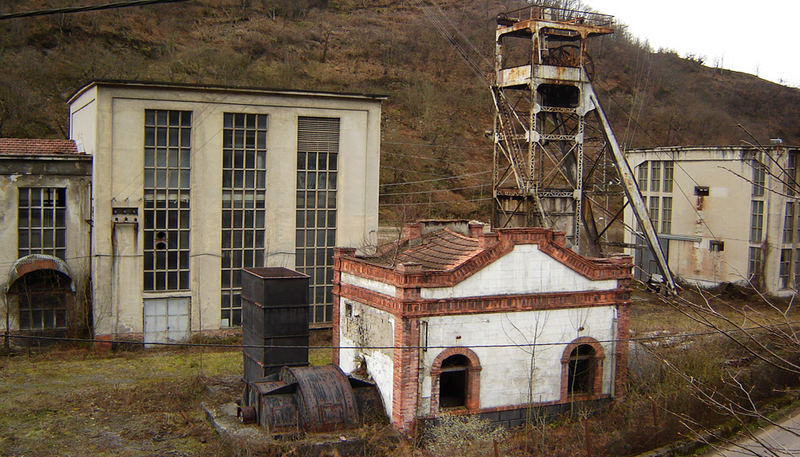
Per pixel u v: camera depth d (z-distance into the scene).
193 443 20.02
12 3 63.38
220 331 31.81
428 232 25.28
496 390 20.81
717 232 41.00
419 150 60.53
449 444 19.47
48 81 55.91
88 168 30.69
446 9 92.56
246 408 20.73
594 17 37.22
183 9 77.19
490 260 20.61
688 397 21.23
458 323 20.28
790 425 22.31
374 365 21.31
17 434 20.48
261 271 22.78
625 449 19.44
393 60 77.19
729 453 20.14
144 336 30.67
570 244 35.25
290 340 21.59
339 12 90.00
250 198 32.12
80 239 30.73
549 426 20.86
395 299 19.84
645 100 78.69
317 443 18.59
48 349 29.88
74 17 65.56
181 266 31.23
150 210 30.64
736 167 39.97
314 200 33.16
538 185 34.94
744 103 84.00
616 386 22.28
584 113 35.31
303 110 32.66
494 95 36.91
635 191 35.91
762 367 24.28
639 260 45.19
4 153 29.28
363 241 33.97
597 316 22.11
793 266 39.06
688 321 31.20
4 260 29.41
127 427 21.17
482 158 62.19
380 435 19.25
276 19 82.69
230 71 65.56
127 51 64.94
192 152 31.05
